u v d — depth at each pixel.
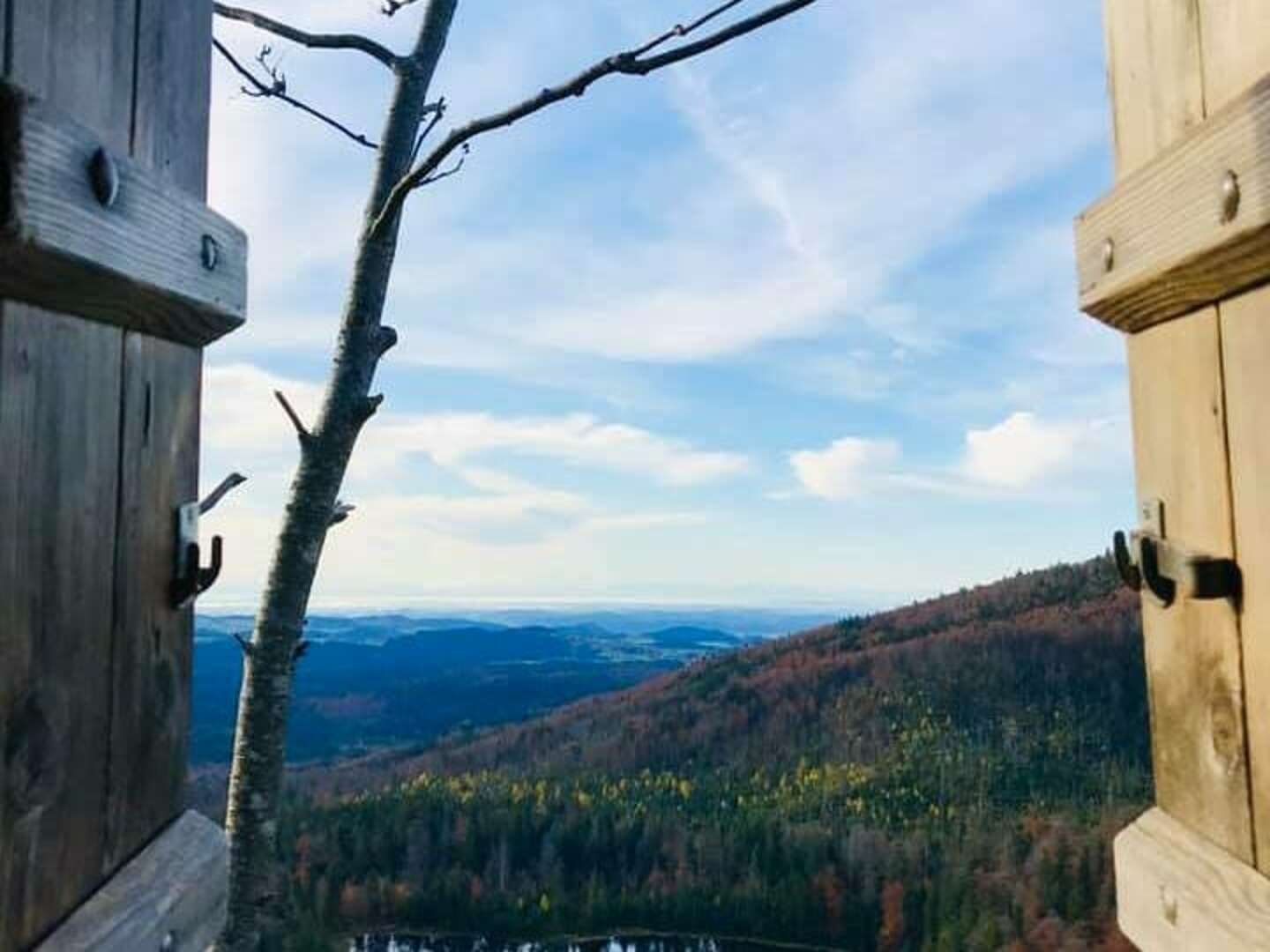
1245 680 0.95
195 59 1.29
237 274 1.34
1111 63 1.27
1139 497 1.20
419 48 2.77
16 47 0.87
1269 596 0.90
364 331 2.71
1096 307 1.22
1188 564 0.98
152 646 1.16
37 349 0.91
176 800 1.25
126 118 1.09
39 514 0.91
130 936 1.01
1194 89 1.03
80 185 0.89
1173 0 1.07
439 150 2.31
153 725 1.17
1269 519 0.89
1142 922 1.13
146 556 1.14
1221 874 0.95
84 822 1.00
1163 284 1.03
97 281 0.94
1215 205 0.88
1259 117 0.81
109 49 1.05
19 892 0.87
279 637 2.60
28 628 0.89
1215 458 0.99
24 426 0.89
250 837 2.50
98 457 1.03
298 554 2.61
